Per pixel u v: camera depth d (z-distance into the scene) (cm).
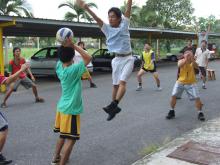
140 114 927
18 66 1064
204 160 561
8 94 1042
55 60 1786
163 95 1243
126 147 651
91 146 656
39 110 995
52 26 1694
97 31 2147
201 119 853
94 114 927
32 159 591
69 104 499
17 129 782
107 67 2269
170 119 871
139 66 2480
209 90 1357
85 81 1698
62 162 513
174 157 577
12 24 1397
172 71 2288
